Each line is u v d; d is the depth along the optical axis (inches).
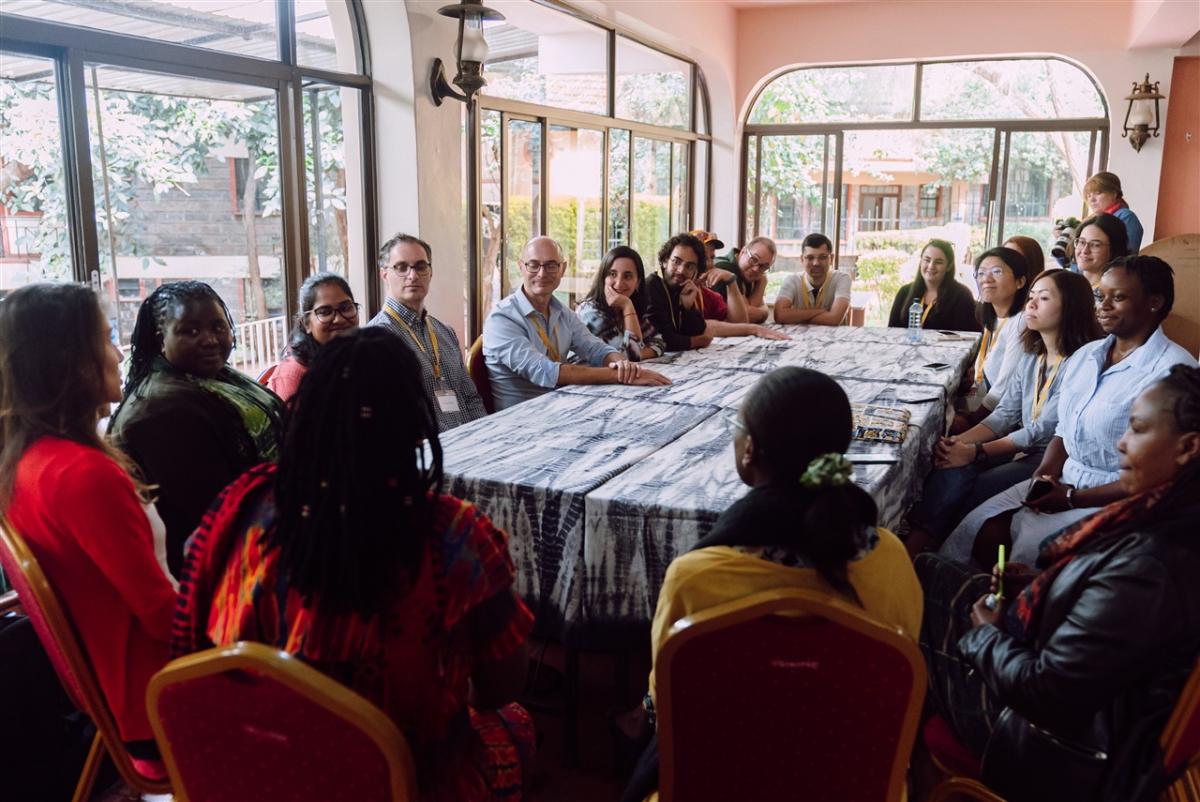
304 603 43.6
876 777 48.4
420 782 46.6
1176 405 52.3
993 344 158.2
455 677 48.2
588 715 88.9
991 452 117.3
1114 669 50.1
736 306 202.4
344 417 42.3
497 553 47.3
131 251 126.1
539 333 137.4
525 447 92.4
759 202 326.3
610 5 222.1
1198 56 265.1
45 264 114.7
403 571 44.2
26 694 68.1
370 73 165.3
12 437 59.1
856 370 141.0
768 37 304.3
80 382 59.9
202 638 48.1
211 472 76.1
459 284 182.9
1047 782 54.5
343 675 44.6
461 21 156.0
